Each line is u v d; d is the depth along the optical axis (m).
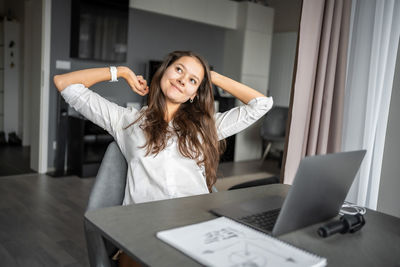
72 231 2.87
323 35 2.44
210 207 1.25
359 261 0.93
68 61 4.79
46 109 4.62
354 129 2.74
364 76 2.67
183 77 1.51
